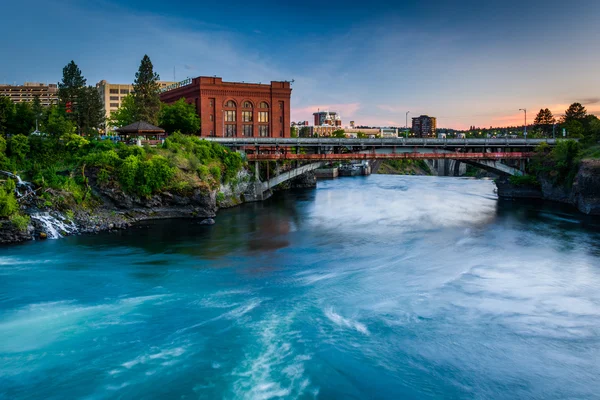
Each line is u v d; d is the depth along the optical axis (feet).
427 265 115.24
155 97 289.53
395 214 193.06
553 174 235.81
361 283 101.19
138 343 73.51
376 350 72.38
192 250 127.95
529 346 74.33
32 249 126.31
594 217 185.47
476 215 190.60
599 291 97.45
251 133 309.63
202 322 80.84
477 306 88.99
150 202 171.32
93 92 276.00
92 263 114.42
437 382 64.90
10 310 85.51
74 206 154.51
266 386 62.75
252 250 128.77
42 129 211.41
